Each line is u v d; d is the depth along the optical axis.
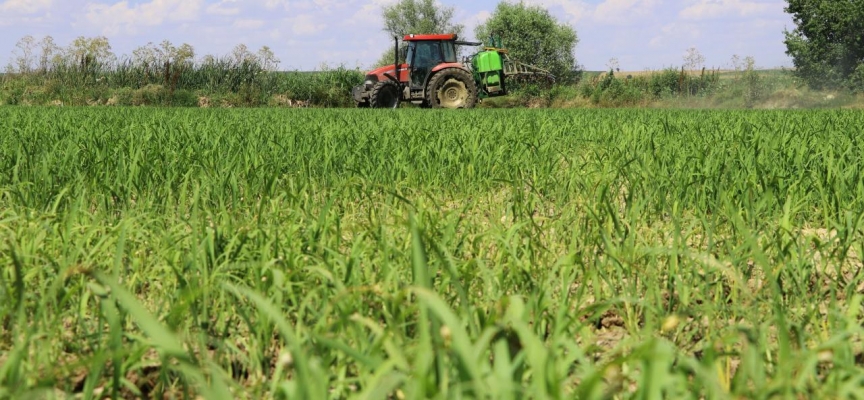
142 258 3.54
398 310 2.57
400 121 12.12
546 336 2.76
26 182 4.70
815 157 6.08
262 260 2.95
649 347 1.47
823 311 3.28
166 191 5.04
